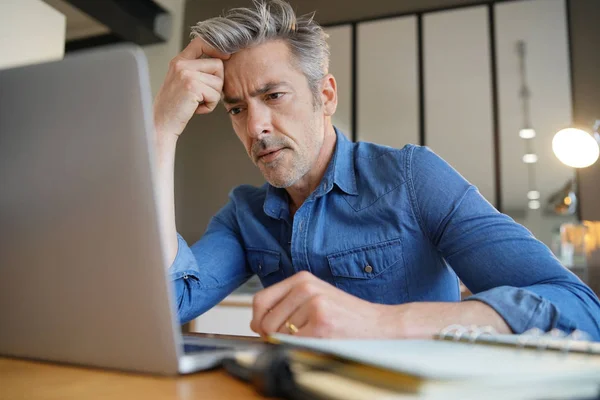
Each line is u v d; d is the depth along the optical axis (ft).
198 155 12.63
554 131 12.08
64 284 1.61
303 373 1.29
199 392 1.37
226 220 4.20
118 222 1.49
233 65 3.43
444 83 11.35
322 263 3.58
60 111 1.53
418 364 1.09
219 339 2.26
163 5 12.65
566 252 9.35
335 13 11.97
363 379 1.16
